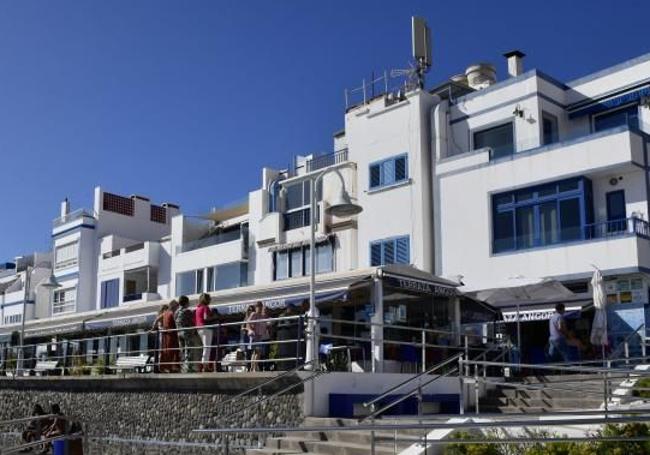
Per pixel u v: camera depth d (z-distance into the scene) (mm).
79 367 24000
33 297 59562
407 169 32281
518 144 29516
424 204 31391
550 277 25266
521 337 25641
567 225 26734
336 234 35562
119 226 56406
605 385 11977
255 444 15992
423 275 19547
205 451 17438
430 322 21156
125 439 20406
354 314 21609
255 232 40938
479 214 29359
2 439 26688
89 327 26781
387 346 20031
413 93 32594
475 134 31531
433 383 17438
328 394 15734
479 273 28969
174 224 47312
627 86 28406
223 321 21531
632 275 24797
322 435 14602
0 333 32625
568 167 26844
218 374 17234
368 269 18438
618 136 25625
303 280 19578
